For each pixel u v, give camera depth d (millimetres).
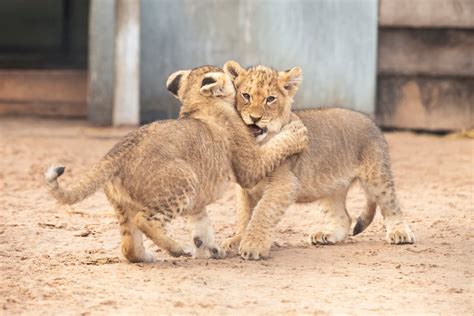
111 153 10969
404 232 12930
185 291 9961
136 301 9539
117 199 11148
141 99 26922
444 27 26656
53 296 9695
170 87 12641
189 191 11133
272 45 26562
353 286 10398
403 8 26562
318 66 26594
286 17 26516
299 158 12508
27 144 23297
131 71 26266
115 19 26141
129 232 11305
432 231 13828
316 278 10750
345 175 13086
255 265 11406
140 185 10977
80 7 34844
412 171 20016
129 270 10938
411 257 12008
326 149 12828
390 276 10914
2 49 35000
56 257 11805
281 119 12453
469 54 26828
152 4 26703
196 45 26703
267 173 11906
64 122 28156
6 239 12883
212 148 11609
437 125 27016
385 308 9547
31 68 34125
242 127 12023
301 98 26688
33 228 13664
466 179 19031
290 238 13461
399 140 25250
